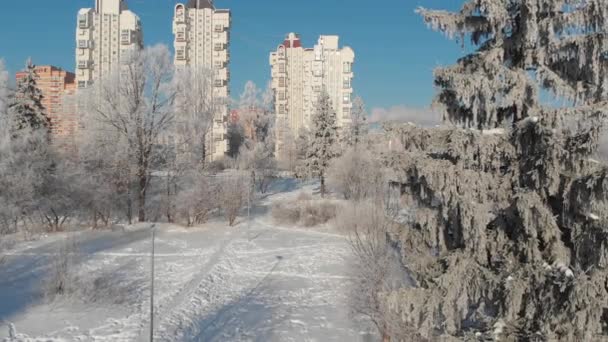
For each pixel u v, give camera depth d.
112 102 39.06
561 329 8.28
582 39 8.49
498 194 9.03
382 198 16.41
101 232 33.94
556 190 8.46
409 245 10.40
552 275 8.19
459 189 8.84
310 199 44.47
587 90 8.91
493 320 9.26
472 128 9.23
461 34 9.48
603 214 8.12
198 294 20.95
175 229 36.16
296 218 38.66
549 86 8.97
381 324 13.37
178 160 40.69
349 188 35.56
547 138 8.34
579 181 8.19
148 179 40.19
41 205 33.31
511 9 9.45
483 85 8.87
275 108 98.50
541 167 8.65
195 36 73.50
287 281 23.09
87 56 73.12
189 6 74.69
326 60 94.44
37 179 33.38
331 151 50.50
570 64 9.20
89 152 38.84
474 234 9.00
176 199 37.94
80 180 35.50
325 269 25.05
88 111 39.97
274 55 99.94
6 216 31.00
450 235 10.08
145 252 28.64
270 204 46.91
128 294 20.33
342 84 94.50
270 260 27.12
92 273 22.38
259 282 23.00
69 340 15.30
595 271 7.73
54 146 37.84
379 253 14.58
